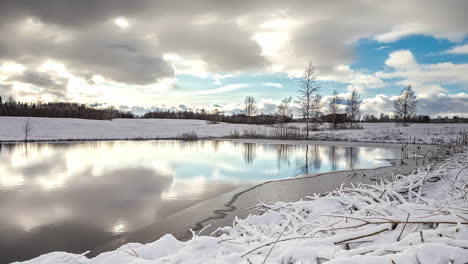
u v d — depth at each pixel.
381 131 37.62
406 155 17.75
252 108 76.75
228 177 10.95
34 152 21.48
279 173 11.83
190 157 18.14
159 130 53.28
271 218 4.44
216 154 20.06
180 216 6.09
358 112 52.09
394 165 13.26
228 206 6.72
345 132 39.53
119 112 111.94
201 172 12.22
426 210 2.54
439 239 1.80
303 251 2.06
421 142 29.30
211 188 8.95
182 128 57.31
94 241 4.88
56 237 5.09
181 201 7.38
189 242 2.87
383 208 2.74
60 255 2.63
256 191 8.22
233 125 64.25
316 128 49.09
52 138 38.56
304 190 8.23
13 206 7.06
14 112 75.62
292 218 3.53
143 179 10.57
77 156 18.72
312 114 37.84
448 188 4.07
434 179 5.06
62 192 8.55
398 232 2.26
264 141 35.06
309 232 2.78
